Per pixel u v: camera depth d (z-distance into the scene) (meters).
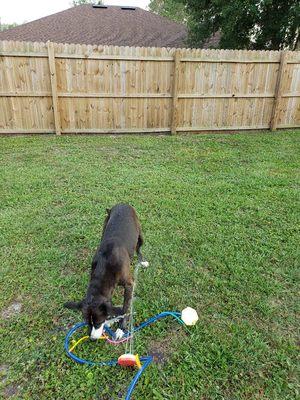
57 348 2.48
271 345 2.54
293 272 3.32
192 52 8.18
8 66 7.65
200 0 13.12
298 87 9.08
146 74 8.27
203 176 5.79
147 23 16.70
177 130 8.91
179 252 3.64
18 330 2.65
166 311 2.83
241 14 12.09
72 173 5.79
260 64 8.65
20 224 4.14
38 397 2.16
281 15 12.30
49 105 8.18
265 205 4.72
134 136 8.55
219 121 9.06
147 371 2.30
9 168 5.98
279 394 2.18
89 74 8.03
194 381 2.25
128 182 5.44
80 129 8.53
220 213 4.48
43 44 7.58
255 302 2.93
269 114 9.27
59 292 3.05
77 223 4.20
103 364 2.35
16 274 3.27
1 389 2.21
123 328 2.65
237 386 2.23
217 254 3.58
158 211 4.50
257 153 7.12
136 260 3.51
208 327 2.68
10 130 8.25
